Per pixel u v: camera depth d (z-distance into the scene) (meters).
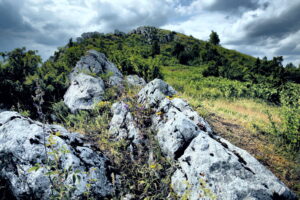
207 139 2.95
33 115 5.17
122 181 2.77
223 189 2.33
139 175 2.90
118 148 3.46
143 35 77.06
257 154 3.87
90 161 2.78
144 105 4.43
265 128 5.38
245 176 2.46
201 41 76.50
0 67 6.61
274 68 35.50
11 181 2.32
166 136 3.32
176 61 44.25
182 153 3.07
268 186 2.40
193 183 2.51
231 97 11.62
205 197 2.27
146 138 3.61
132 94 5.90
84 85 5.76
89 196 2.30
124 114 4.23
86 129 4.24
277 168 3.49
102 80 6.51
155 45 45.41
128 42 59.84
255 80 20.69
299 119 4.44
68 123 4.45
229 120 5.76
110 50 11.22
